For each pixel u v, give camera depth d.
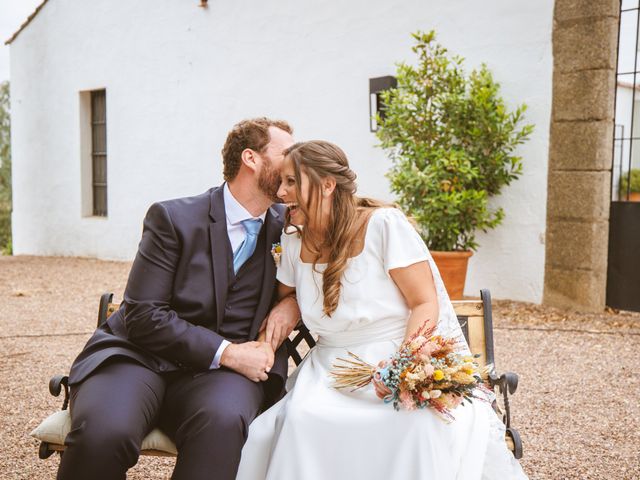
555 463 3.10
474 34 6.61
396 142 6.45
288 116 8.38
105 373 2.30
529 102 6.27
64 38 11.45
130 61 10.38
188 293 2.45
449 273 6.02
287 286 2.60
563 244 6.13
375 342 2.37
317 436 2.12
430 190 6.09
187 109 9.65
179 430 2.19
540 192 6.26
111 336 2.47
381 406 2.18
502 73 6.43
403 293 2.37
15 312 6.79
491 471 2.19
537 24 6.16
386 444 2.07
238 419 2.15
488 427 2.19
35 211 12.48
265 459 2.21
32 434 2.27
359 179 7.70
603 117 5.85
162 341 2.35
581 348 4.98
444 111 6.32
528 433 3.46
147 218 2.51
